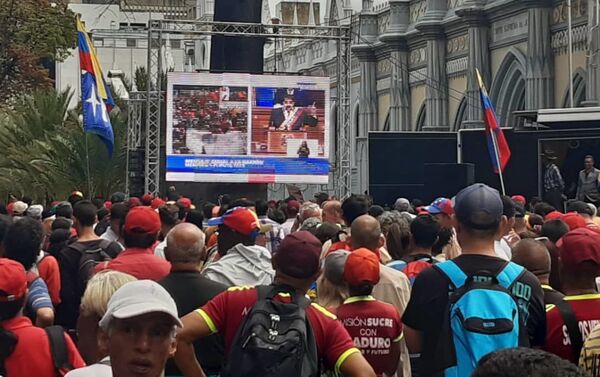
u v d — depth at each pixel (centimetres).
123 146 4066
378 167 3161
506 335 627
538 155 2739
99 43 7856
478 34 4478
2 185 4150
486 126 2423
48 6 4391
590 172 2503
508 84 4331
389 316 785
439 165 2811
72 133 3988
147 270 886
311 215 1498
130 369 473
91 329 635
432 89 4884
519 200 1758
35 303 840
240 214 900
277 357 584
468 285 648
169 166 3216
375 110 5581
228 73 3225
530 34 4056
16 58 4372
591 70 3500
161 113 3628
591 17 3531
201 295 775
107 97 2625
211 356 768
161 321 474
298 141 3266
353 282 779
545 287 715
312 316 618
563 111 2745
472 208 671
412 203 2591
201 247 790
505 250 1096
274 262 629
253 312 605
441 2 4862
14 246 849
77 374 549
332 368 622
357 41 5556
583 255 699
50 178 3994
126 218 908
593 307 702
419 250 1015
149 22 3300
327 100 3272
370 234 911
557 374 338
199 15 7569
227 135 3228
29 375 638
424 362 672
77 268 1097
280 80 3247
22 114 4428
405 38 5194
